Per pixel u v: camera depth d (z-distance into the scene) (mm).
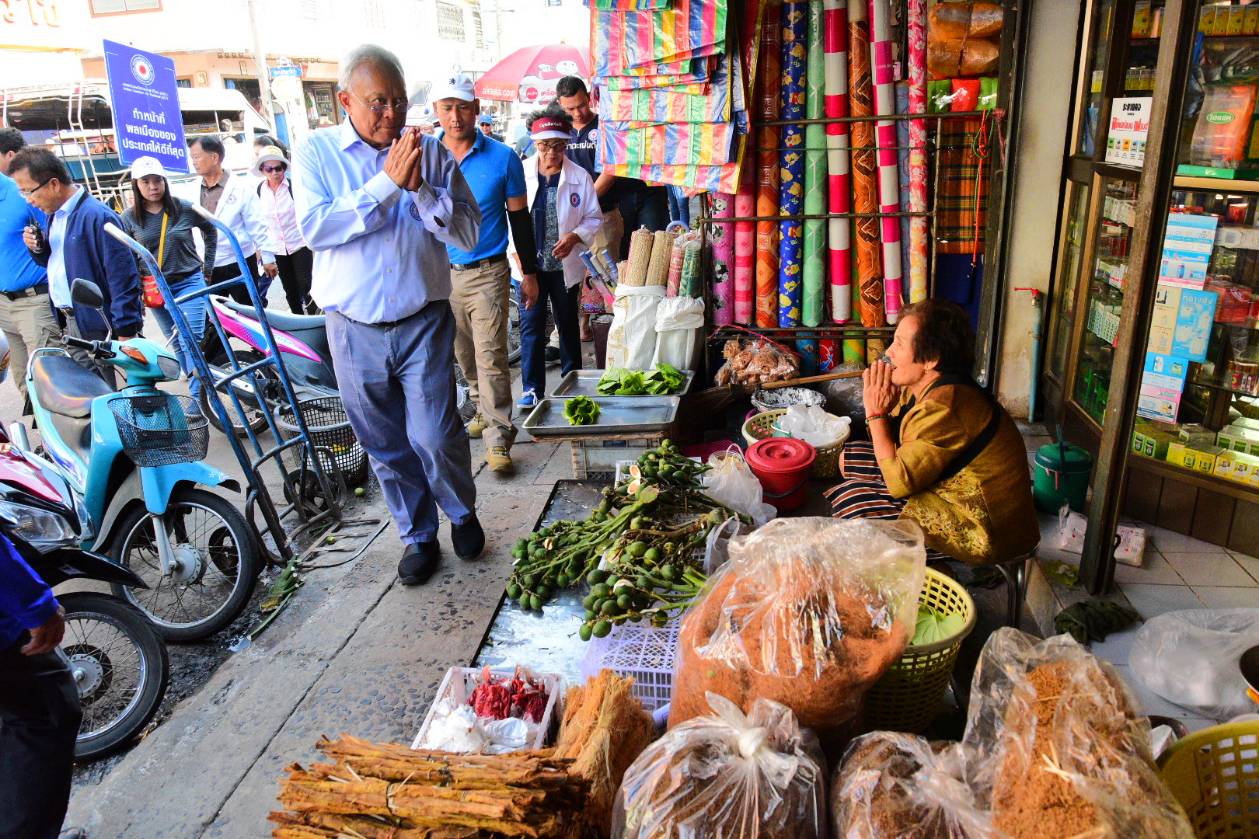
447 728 2121
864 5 3994
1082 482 3357
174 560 3412
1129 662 2508
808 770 1542
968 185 4270
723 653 1808
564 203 5152
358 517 4340
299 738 2758
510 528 4000
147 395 3271
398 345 3291
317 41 24281
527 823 1532
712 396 4379
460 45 33469
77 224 4574
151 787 2611
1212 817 1551
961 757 1533
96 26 19312
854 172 4219
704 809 1484
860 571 1875
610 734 1889
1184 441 3230
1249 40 2852
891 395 2688
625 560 2697
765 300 4516
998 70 3930
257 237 6906
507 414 4590
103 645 3391
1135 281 2508
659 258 4500
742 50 4059
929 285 4312
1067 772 1289
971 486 2510
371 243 3182
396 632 3273
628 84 4230
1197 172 3049
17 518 2959
